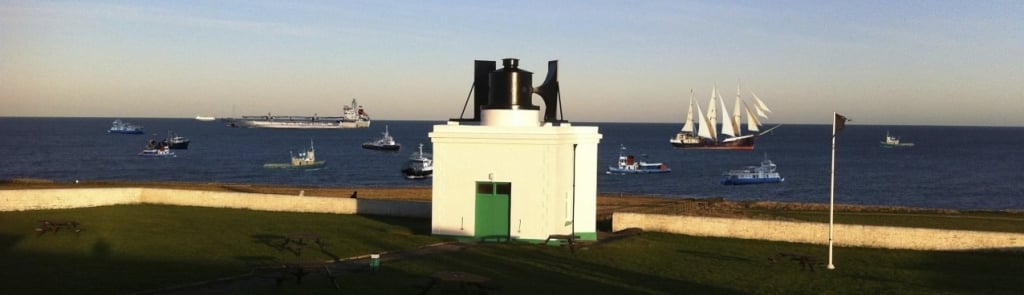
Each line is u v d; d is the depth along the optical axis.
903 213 42.41
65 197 35.41
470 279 17.81
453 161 27.66
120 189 37.44
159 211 35.12
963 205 79.44
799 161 147.50
